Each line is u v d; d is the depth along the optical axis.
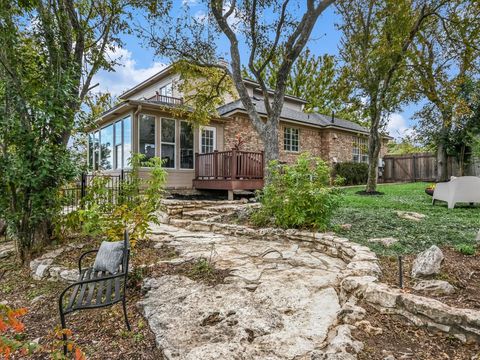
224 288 3.08
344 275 3.01
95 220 4.11
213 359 1.89
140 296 3.12
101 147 12.03
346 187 13.66
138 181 4.80
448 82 9.88
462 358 1.86
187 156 10.91
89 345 2.34
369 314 2.37
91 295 2.50
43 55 4.66
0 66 4.25
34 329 2.68
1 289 3.83
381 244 4.21
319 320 2.40
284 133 14.14
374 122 10.38
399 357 1.86
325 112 24.80
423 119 13.02
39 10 4.55
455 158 13.19
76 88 5.05
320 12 7.20
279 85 7.66
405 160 17.62
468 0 8.73
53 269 3.92
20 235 4.59
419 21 9.19
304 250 4.52
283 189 5.45
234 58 7.66
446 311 2.08
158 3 6.61
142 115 9.77
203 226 6.14
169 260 4.00
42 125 4.43
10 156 4.30
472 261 3.38
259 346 2.05
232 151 9.23
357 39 9.82
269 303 2.72
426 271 2.94
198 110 9.69
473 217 5.75
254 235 5.36
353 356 1.82
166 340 2.20
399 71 10.02
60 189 5.01
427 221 5.47
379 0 9.35
